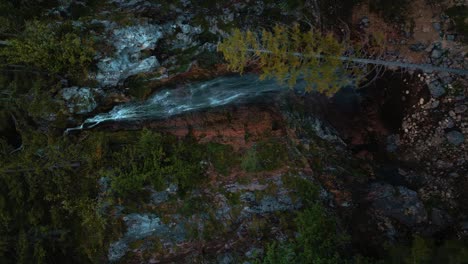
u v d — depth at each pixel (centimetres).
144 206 1872
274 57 1330
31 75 1730
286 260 1639
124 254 1852
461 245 1393
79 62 1655
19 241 1775
